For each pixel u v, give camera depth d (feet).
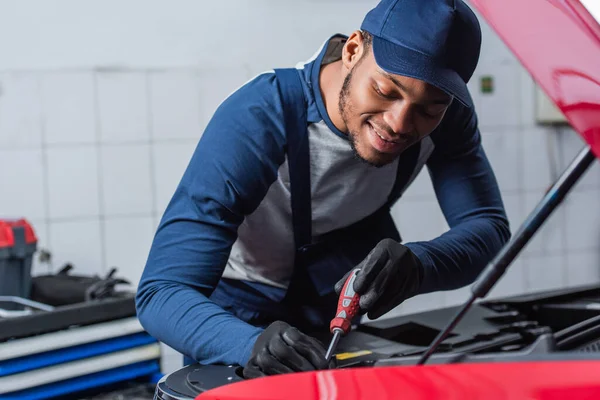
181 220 3.58
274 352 2.85
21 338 5.25
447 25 3.05
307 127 3.81
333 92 3.75
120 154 8.49
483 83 9.81
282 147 3.77
